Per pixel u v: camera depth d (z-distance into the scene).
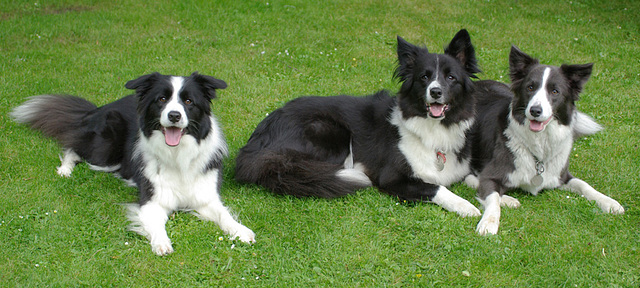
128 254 4.03
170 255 4.05
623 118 6.87
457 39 5.02
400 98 5.25
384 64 8.66
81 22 9.81
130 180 5.11
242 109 7.03
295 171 5.16
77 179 5.13
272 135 5.54
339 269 3.91
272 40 9.52
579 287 3.73
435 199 4.93
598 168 5.60
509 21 10.68
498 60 8.84
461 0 11.76
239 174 5.33
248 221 4.58
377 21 10.53
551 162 4.97
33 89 7.19
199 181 4.65
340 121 5.58
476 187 5.36
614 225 4.44
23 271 3.79
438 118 4.94
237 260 4.00
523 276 3.86
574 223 4.54
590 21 10.69
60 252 3.99
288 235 4.34
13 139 5.88
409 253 4.12
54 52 8.57
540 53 9.19
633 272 3.89
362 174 5.38
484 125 5.52
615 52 9.18
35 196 4.74
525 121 4.82
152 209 4.48
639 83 7.98
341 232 4.41
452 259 4.05
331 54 8.99
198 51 9.02
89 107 6.15
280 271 3.88
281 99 7.38
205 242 4.20
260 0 11.27
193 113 4.42
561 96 4.68
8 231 4.19
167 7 10.87
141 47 9.07
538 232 4.38
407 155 5.18
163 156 4.48
